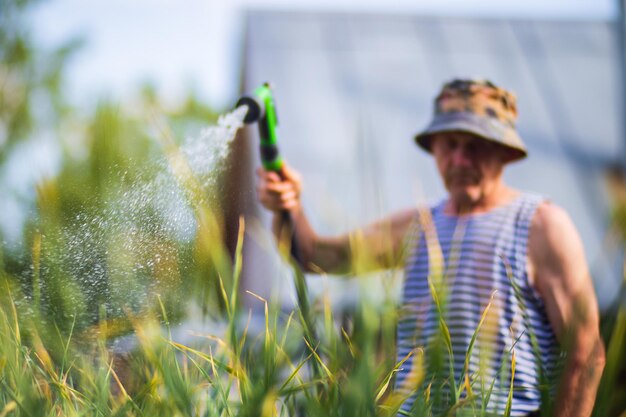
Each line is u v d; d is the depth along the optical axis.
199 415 1.48
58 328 1.67
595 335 1.90
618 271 2.16
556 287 2.16
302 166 6.21
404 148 6.70
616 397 1.78
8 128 8.59
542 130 7.54
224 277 1.75
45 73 10.05
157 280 1.73
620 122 7.59
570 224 2.25
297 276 1.76
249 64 8.14
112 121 4.28
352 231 2.08
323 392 1.54
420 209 2.35
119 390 1.66
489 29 9.12
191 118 3.56
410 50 8.58
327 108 7.32
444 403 1.54
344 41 8.65
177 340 1.72
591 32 9.15
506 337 2.11
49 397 1.52
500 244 2.23
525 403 2.04
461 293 2.18
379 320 1.69
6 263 1.77
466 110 2.36
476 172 2.33
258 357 1.68
